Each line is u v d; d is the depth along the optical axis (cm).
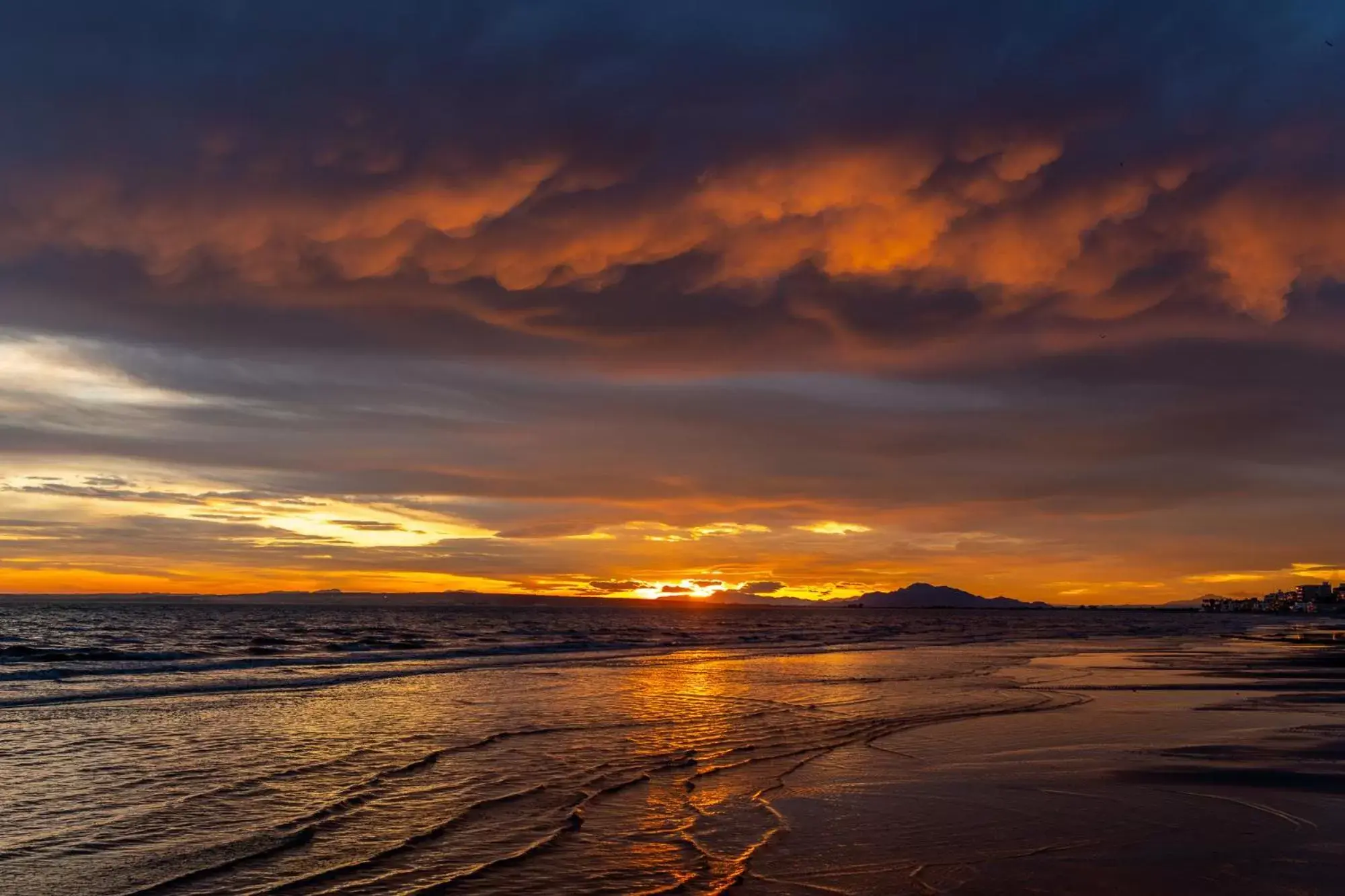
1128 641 6128
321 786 994
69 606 18562
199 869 693
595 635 6088
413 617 11419
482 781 1032
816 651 4153
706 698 1942
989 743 1337
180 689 2066
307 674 2525
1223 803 919
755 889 646
